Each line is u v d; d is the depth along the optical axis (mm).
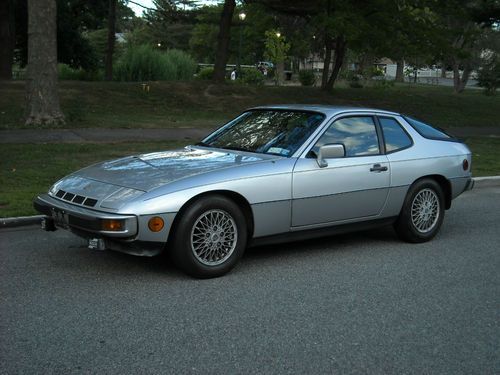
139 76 31141
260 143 6395
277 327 4457
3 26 24875
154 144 13453
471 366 3926
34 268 5730
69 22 36031
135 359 3865
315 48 40344
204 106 21562
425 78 70000
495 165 13148
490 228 8031
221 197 5480
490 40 44750
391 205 6766
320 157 5980
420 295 5277
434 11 23938
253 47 61656
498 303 5129
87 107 19203
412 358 4016
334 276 5742
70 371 3680
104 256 6152
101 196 5266
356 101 25562
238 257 5645
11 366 3729
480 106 27703
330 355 4020
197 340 4188
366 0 22469
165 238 5191
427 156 7074
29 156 11258
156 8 28859
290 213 5914
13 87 20719
